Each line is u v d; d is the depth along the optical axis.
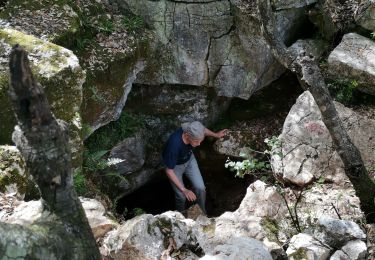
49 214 2.07
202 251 3.27
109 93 5.12
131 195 6.54
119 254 3.09
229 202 6.34
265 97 6.50
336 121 4.07
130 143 5.78
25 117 1.86
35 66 3.99
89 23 5.16
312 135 5.08
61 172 1.99
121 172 5.82
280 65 6.36
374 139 5.10
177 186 5.56
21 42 4.19
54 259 1.92
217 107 6.35
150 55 5.61
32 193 3.78
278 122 6.31
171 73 5.89
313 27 6.34
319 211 4.39
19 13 4.76
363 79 5.46
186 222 3.68
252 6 5.56
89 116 5.02
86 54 4.98
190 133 5.35
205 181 6.59
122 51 5.15
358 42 5.73
